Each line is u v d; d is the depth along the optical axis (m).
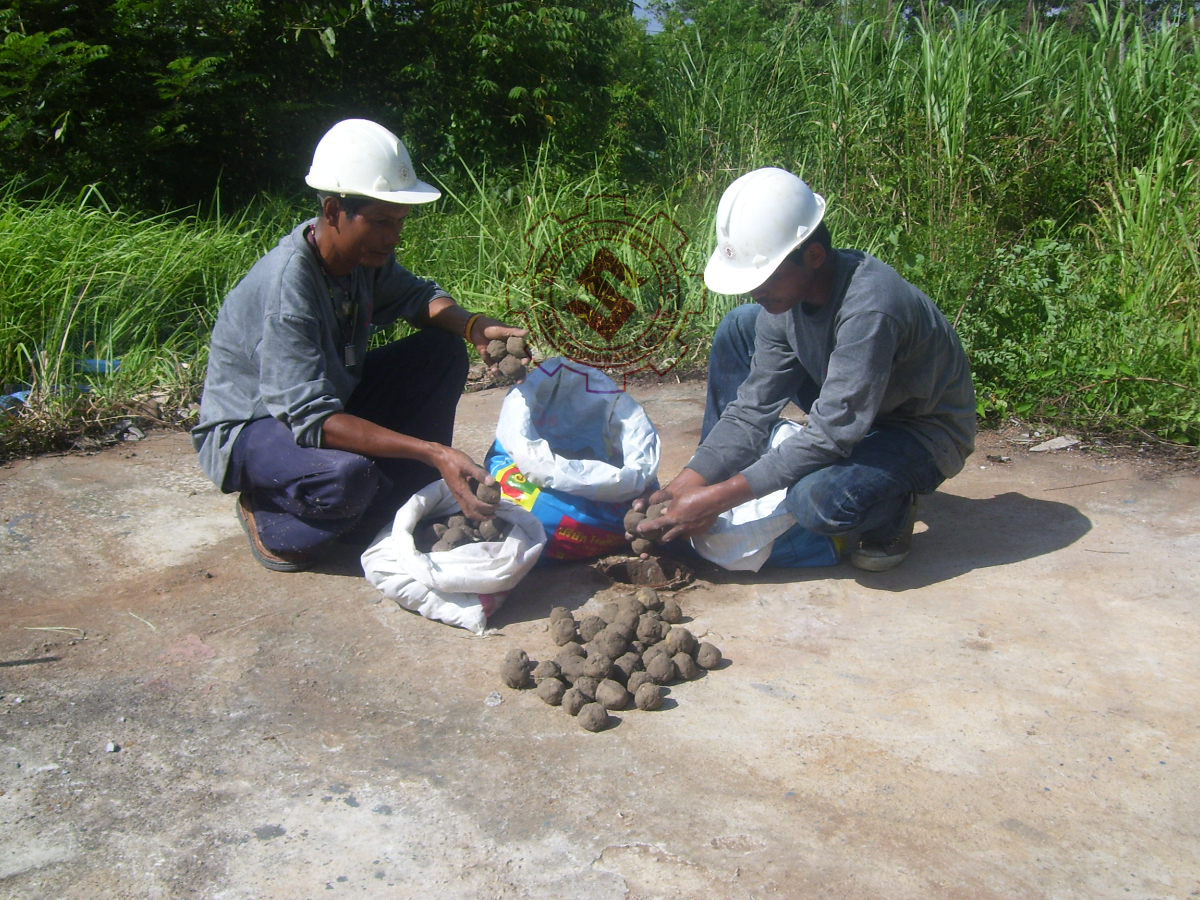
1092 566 3.35
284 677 2.78
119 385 5.19
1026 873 2.04
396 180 3.01
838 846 2.12
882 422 3.29
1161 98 6.91
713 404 3.85
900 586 3.26
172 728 2.55
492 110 9.91
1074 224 6.87
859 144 7.08
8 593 3.28
